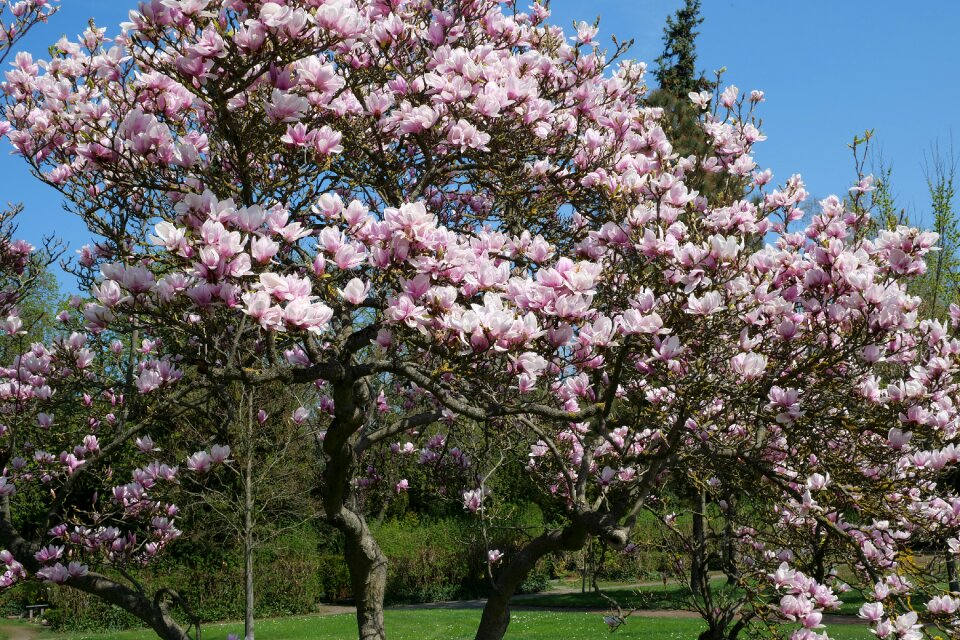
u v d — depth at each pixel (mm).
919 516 4633
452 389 3467
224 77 3463
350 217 3189
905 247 3969
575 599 20250
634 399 4633
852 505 4359
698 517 6191
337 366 3424
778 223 5461
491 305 2953
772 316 4016
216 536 20438
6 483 5156
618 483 5457
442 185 5355
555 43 5645
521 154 4902
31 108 4742
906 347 4281
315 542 22891
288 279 2727
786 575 4016
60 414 6664
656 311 3900
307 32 3236
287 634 16219
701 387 3840
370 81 4680
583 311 3043
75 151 4590
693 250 3676
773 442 4961
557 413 3428
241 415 10016
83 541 5809
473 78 4246
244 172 3895
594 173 4535
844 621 11070
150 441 6051
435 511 26375
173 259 3047
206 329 3404
